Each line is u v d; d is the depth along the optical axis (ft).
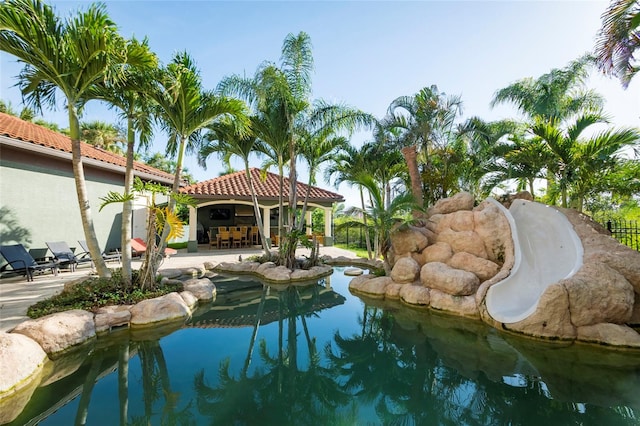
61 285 25.77
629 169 28.43
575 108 40.86
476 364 15.53
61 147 35.17
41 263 30.96
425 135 37.78
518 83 42.88
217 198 55.06
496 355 16.52
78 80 20.17
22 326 15.44
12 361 12.68
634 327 18.65
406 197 29.81
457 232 28.09
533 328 18.54
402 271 27.78
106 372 14.46
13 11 16.71
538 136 31.09
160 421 10.86
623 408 11.67
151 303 20.61
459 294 23.61
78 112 23.70
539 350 17.06
